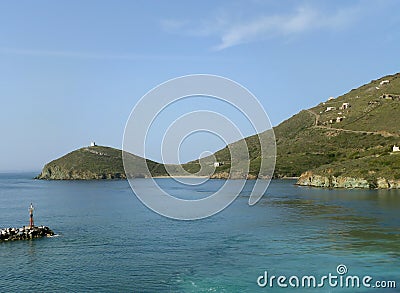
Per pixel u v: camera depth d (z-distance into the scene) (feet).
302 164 593.01
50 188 600.80
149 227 212.23
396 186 426.51
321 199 338.34
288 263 135.74
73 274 130.72
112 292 113.80
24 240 185.57
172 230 200.64
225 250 155.63
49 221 249.14
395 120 638.94
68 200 396.57
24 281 124.98
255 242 168.25
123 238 184.65
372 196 354.95
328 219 226.79
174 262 140.77
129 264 140.05
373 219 225.35
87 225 228.02
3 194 492.13
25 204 363.76
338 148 616.80
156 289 115.03
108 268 136.05
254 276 123.13
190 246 163.84
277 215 245.65
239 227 204.23
